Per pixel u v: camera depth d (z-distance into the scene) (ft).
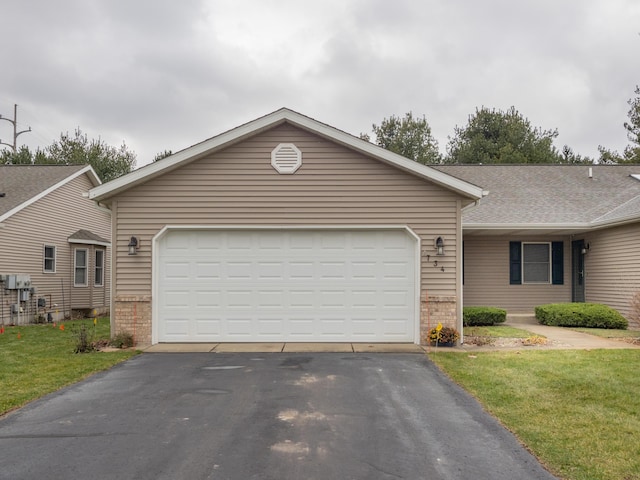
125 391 23.97
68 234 67.05
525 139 120.06
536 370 27.17
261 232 36.76
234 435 17.79
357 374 27.17
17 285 55.42
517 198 54.54
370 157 36.01
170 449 16.51
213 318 36.60
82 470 14.89
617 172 61.72
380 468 15.03
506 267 52.85
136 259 36.24
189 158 35.53
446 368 28.19
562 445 16.70
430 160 132.87
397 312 36.60
